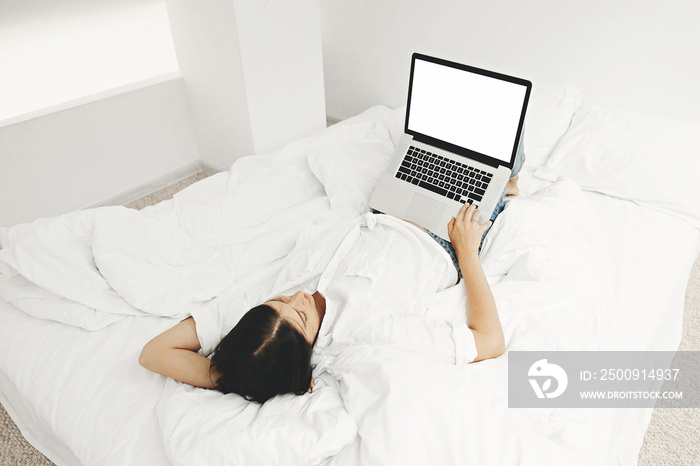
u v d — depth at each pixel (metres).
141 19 2.30
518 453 0.81
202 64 2.24
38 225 1.29
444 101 1.47
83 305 1.18
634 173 1.62
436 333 1.00
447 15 2.23
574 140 1.75
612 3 1.76
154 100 2.35
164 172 2.55
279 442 0.81
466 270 1.16
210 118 2.42
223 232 1.45
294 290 1.26
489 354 1.03
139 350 1.12
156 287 1.24
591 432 0.95
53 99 2.20
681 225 1.53
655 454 1.31
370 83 2.75
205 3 2.01
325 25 2.74
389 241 1.23
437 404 0.83
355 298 1.11
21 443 1.33
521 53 2.08
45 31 1.90
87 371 1.07
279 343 0.91
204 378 0.99
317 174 1.65
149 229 1.34
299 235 1.41
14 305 1.22
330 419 0.84
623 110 1.75
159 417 0.92
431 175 1.49
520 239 1.27
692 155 1.58
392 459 0.78
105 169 2.30
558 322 1.12
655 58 1.76
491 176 1.41
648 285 1.31
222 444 0.81
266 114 2.28
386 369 0.87
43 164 2.08
